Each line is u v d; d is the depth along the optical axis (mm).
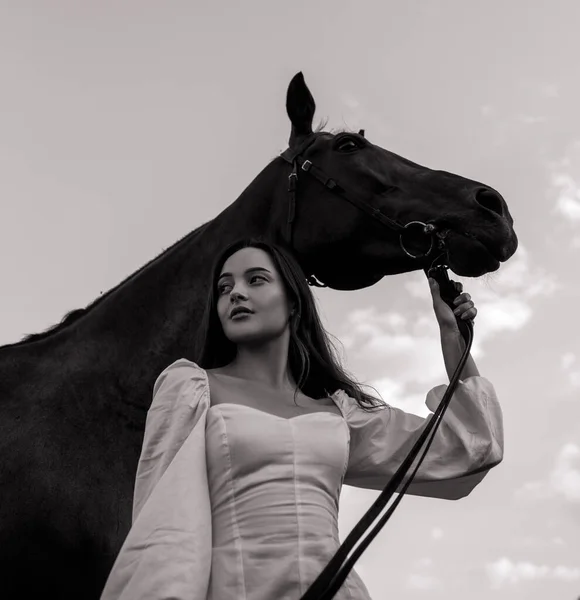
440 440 3793
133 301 5582
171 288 5625
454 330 4141
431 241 5594
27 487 4906
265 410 3635
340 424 3617
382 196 5789
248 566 3188
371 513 3217
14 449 5023
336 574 3107
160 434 3430
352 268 5852
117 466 5078
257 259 3988
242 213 5988
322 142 6090
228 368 3908
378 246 5730
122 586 3066
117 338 5473
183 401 3475
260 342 3895
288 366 4012
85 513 4883
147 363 5402
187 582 3043
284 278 4004
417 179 5824
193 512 3193
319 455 3457
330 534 3330
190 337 5496
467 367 4047
